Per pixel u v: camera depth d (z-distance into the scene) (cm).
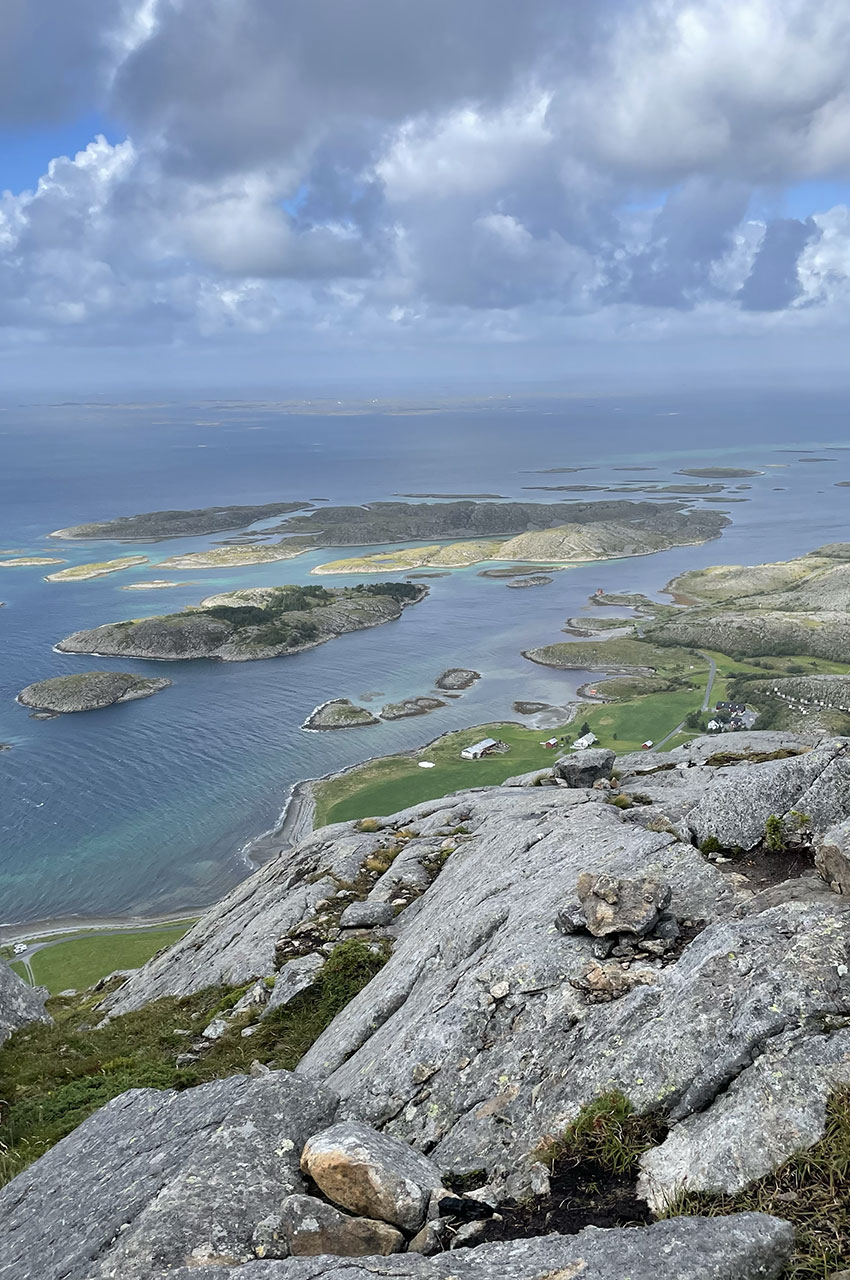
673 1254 732
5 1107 2139
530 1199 948
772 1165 872
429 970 1717
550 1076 1153
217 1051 2167
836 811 1742
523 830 2317
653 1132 991
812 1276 729
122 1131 1220
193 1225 921
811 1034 993
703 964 1166
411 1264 781
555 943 1441
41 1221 1077
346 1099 1248
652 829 1995
